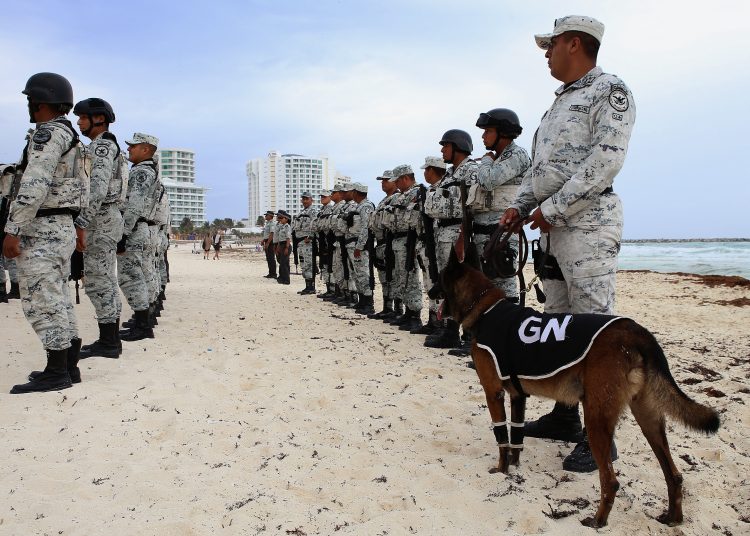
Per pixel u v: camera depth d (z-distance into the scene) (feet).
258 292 47.75
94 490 10.08
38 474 10.53
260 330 27.45
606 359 9.15
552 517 9.65
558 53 12.03
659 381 9.05
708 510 9.87
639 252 174.50
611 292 11.76
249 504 9.68
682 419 8.89
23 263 15.24
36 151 14.47
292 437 13.09
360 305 34.81
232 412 14.62
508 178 19.12
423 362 20.79
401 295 30.76
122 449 11.94
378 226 32.89
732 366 20.72
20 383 16.65
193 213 452.35
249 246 214.07
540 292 12.11
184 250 172.14
